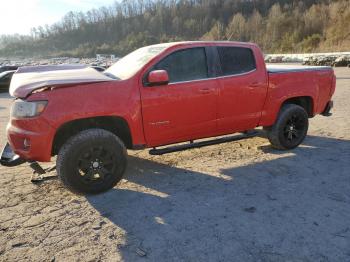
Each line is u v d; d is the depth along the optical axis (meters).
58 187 4.92
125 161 4.71
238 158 5.92
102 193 4.64
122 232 3.71
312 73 6.32
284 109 6.06
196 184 4.88
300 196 4.43
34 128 4.19
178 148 5.16
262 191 4.60
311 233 3.60
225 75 5.35
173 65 4.95
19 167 5.83
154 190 4.72
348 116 8.96
